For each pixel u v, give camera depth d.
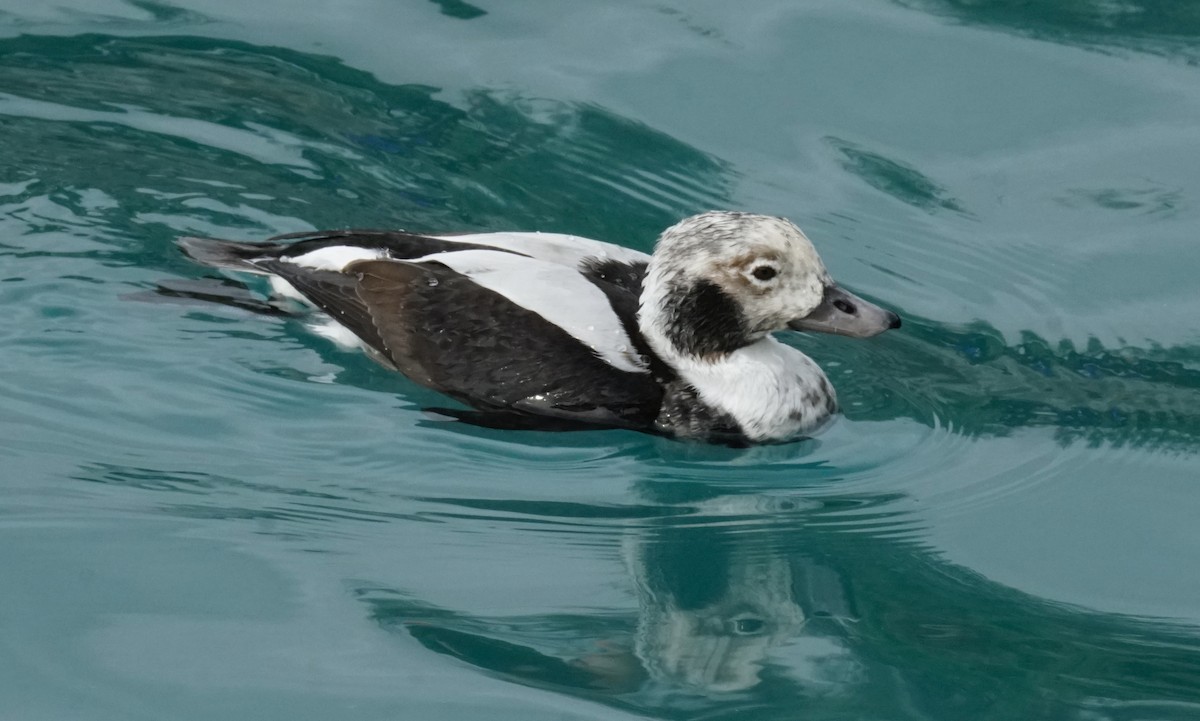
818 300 11.05
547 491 10.51
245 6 15.96
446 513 10.13
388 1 16.08
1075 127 14.38
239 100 14.44
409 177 13.60
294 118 14.24
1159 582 9.62
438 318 11.21
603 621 9.03
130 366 11.34
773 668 8.68
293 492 10.20
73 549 9.39
